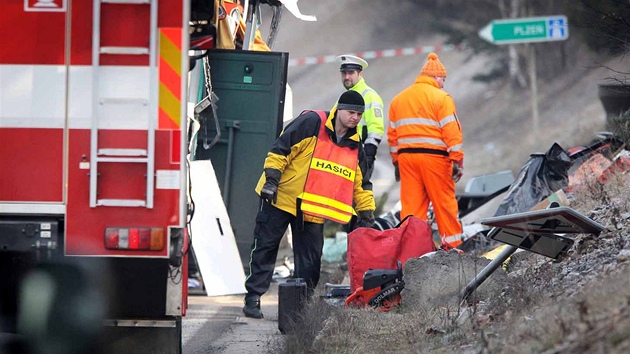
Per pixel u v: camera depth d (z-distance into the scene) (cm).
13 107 2284
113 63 2284
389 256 3194
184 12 2284
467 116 14350
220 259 4038
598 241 2888
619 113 4516
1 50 2288
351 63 4100
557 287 2570
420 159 3944
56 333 2416
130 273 2433
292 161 3366
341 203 3359
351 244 3231
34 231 2281
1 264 2367
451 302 2908
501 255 2758
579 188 3812
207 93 4047
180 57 2281
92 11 2286
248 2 4706
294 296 2919
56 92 2286
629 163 3791
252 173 4309
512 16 13175
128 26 2286
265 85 4294
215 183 4112
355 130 3388
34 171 2283
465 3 14638
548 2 12362
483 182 5400
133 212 2286
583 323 1998
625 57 4409
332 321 2742
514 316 2352
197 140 4272
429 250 3212
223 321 3456
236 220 4312
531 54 13212
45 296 2391
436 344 2400
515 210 3975
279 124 4291
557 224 2600
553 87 13688
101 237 2283
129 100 2280
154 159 2281
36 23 2291
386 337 2586
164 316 2467
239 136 4303
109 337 2473
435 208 3962
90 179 2275
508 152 11662
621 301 2045
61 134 2283
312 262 3419
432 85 3984
